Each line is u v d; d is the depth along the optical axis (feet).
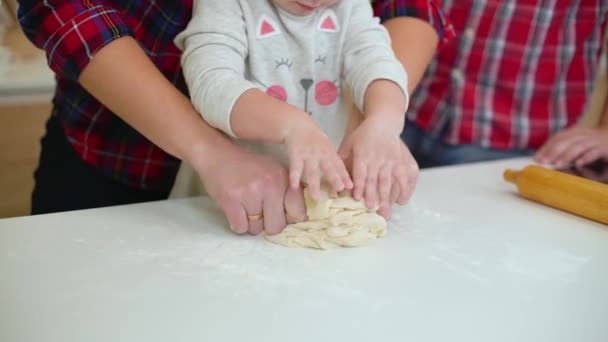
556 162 3.83
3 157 6.59
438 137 4.61
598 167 3.84
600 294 2.20
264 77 2.85
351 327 1.91
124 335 1.84
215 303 2.02
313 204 2.44
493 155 4.53
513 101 4.47
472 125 4.45
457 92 4.43
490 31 4.28
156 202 2.91
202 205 2.89
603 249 2.57
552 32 4.28
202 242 2.49
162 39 3.05
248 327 1.89
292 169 2.29
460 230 2.67
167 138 2.57
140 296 2.05
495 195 3.13
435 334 1.89
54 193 3.52
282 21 2.82
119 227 2.60
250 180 2.44
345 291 2.12
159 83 2.61
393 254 2.41
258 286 2.14
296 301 2.05
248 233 2.57
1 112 7.24
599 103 5.25
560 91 4.49
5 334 1.82
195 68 2.60
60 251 2.36
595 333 1.95
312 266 2.30
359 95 2.74
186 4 2.96
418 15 3.34
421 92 4.62
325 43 2.91
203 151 2.54
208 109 2.49
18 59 6.25
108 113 3.21
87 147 3.33
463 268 2.32
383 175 2.44
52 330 1.85
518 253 2.48
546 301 2.13
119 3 2.99
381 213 2.62
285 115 2.39
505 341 1.88
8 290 2.06
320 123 3.03
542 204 3.03
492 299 2.11
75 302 2.00
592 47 4.44
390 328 1.91
